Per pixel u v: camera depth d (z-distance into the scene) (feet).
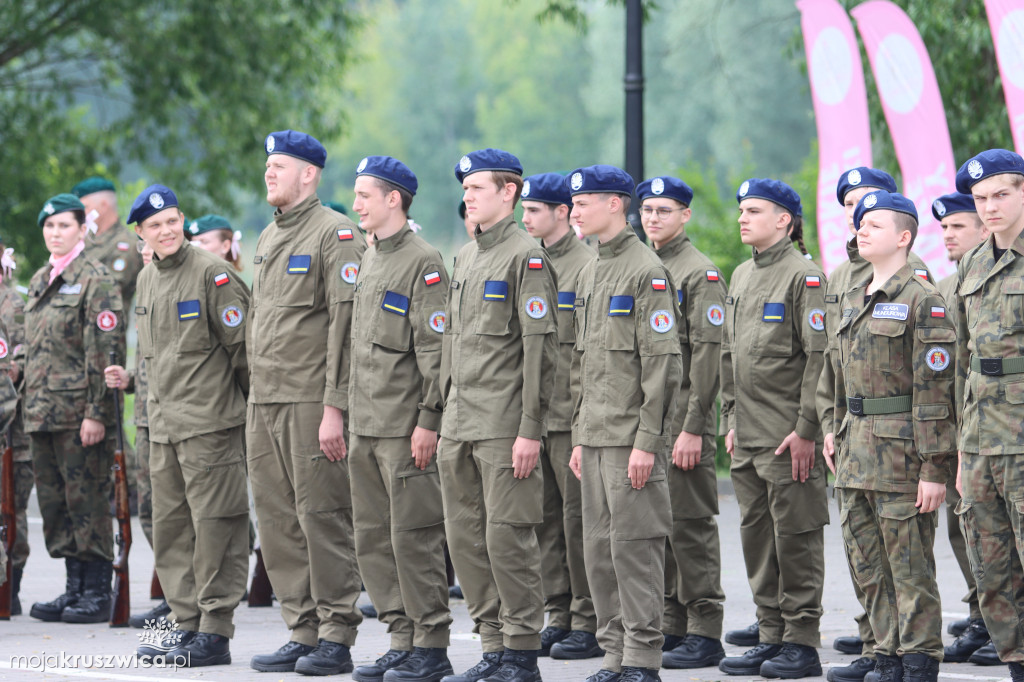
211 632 40.63
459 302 36.50
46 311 49.67
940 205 42.68
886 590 34.88
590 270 36.04
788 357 40.42
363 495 38.14
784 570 39.60
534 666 35.68
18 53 118.11
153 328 42.11
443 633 37.68
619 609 35.29
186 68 120.06
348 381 38.58
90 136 125.80
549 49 399.24
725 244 100.73
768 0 232.32
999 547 33.04
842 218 67.97
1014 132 59.11
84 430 48.91
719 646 41.65
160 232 41.63
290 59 123.85
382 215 37.86
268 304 39.52
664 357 33.86
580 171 35.22
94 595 49.98
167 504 42.04
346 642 39.14
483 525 36.32
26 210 117.39
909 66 65.77
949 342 33.19
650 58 273.75
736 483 41.52
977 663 40.98
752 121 246.68
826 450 37.96
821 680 38.88
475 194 36.29
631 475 33.91
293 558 39.86
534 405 34.99
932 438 33.19
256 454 39.73
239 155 126.11
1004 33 58.90
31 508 87.25
